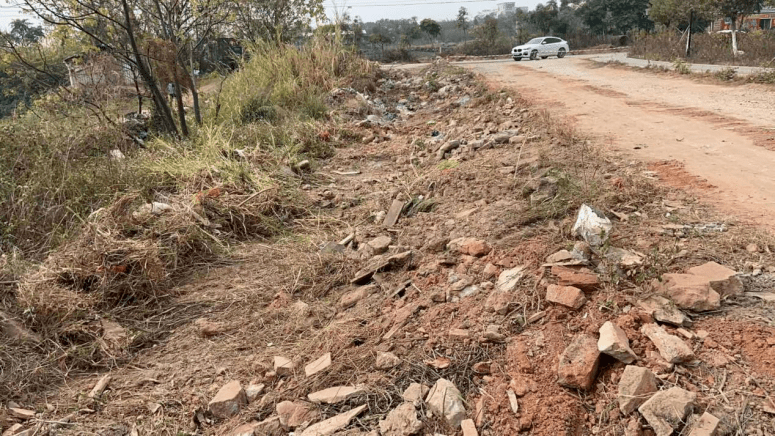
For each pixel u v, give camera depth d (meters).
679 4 23.45
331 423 2.82
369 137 9.40
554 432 2.52
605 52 36.84
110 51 8.39
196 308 4.23
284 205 5.97
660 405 2.45
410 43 51.34
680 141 6.96
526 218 4.46
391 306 3.83
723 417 2.40
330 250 4.90
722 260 3.51
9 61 7.91
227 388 3.22
